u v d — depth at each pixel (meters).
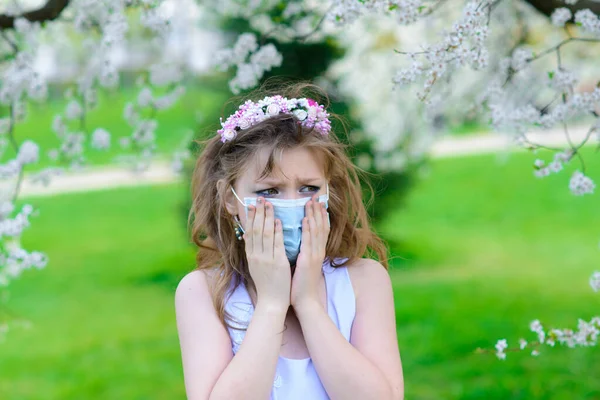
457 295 7.07
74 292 7.98
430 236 9.82
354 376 1.61
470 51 2.46
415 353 5.56
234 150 1.77
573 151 2.81
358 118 6.33
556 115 2.88
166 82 4.22
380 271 1.87
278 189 1.72
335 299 1.80
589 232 9.80
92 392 5.23
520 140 3.04
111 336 6.51
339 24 2.67
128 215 11.41
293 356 1.73
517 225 10.29
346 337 1.77
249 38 3.46
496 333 5.89
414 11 2.62
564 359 5.19
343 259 1.89
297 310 1.68
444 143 15.63
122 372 5.61
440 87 3.78
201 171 1.92
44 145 14.70
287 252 1.73
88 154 14.75
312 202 1.71
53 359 5.97
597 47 5.42
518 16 4.47
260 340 1.63
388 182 6.48
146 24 3.38
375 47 6.16
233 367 1.61
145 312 7.20
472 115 3.45
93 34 4.07
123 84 13.27
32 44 3.78
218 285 1.79
